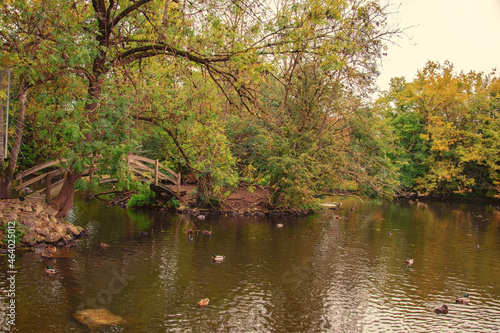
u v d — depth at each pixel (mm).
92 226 21125
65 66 13320
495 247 21656
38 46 12672
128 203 28422
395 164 47531
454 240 23188
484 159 45656
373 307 12477
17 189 17969
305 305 12336
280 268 15875
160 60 14914
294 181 26297
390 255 18984
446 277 15867
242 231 22703
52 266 13914
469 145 47844
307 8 14023
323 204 37562
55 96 13727
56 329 9484
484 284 15180
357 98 26891
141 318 10562
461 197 51125
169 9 13836
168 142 21422
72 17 14969
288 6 13734
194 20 13133
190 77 13516
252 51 12336
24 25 13523
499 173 47125
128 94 14156
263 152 28547
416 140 50688
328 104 26844
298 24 13555
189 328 10242
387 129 31141
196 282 13664
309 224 26312
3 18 13008
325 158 27562
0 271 13039
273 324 10859
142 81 14992
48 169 35531
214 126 14930
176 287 13070
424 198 51156
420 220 30812
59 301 11102
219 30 13016
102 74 13383
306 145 28094
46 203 18406
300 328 10727
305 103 25188
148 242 18594
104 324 9977
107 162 14547
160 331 9945
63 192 18203
